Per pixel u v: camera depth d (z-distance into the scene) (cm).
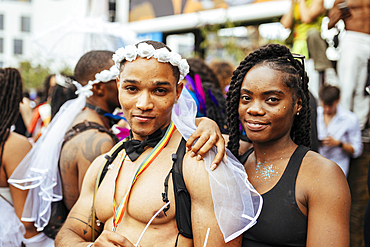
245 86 119
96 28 277
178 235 115
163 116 121
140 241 114
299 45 341
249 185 117
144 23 615
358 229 267
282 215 112
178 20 559
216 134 121
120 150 138
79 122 194
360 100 302
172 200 116
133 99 118
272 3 448
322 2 315
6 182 188
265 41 458
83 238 137
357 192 275
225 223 110
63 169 185
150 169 122
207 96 231
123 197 122
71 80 285
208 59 509
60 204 195
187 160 119
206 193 112
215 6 511
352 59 297
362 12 291
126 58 117
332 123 277
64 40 296
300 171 115
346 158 270
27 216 187
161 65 116
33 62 757
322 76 321
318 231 106
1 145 182
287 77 115
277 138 121
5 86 187
